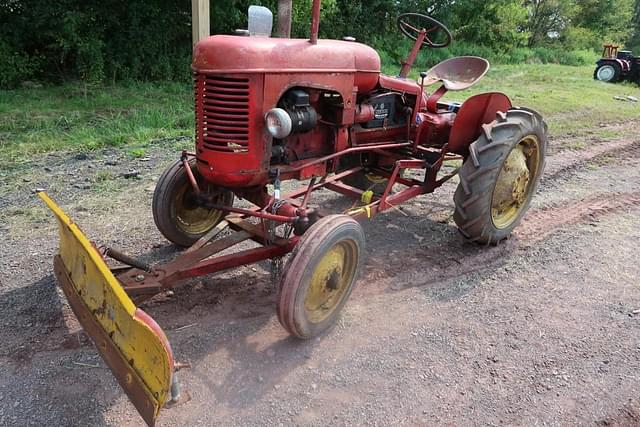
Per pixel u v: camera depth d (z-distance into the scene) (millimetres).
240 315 3408
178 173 3867
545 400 2791
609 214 5180
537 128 4289
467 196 3992
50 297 3504
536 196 5566
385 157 4609
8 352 2980
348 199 5414
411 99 4355
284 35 3613
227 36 3117
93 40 10797
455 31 21469
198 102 3123
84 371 2861
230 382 2842
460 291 3791
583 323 3441
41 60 11203
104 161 6312
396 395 2797
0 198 5094
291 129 3223
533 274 4039
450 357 3098
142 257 4059
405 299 3676
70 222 2467
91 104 9258
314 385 2848
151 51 11883
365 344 3189
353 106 3639
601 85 15055
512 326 3395
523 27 27266
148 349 2176
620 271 4098
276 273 3562
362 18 18078
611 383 2920
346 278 3297
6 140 6961
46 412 2590
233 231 4312
